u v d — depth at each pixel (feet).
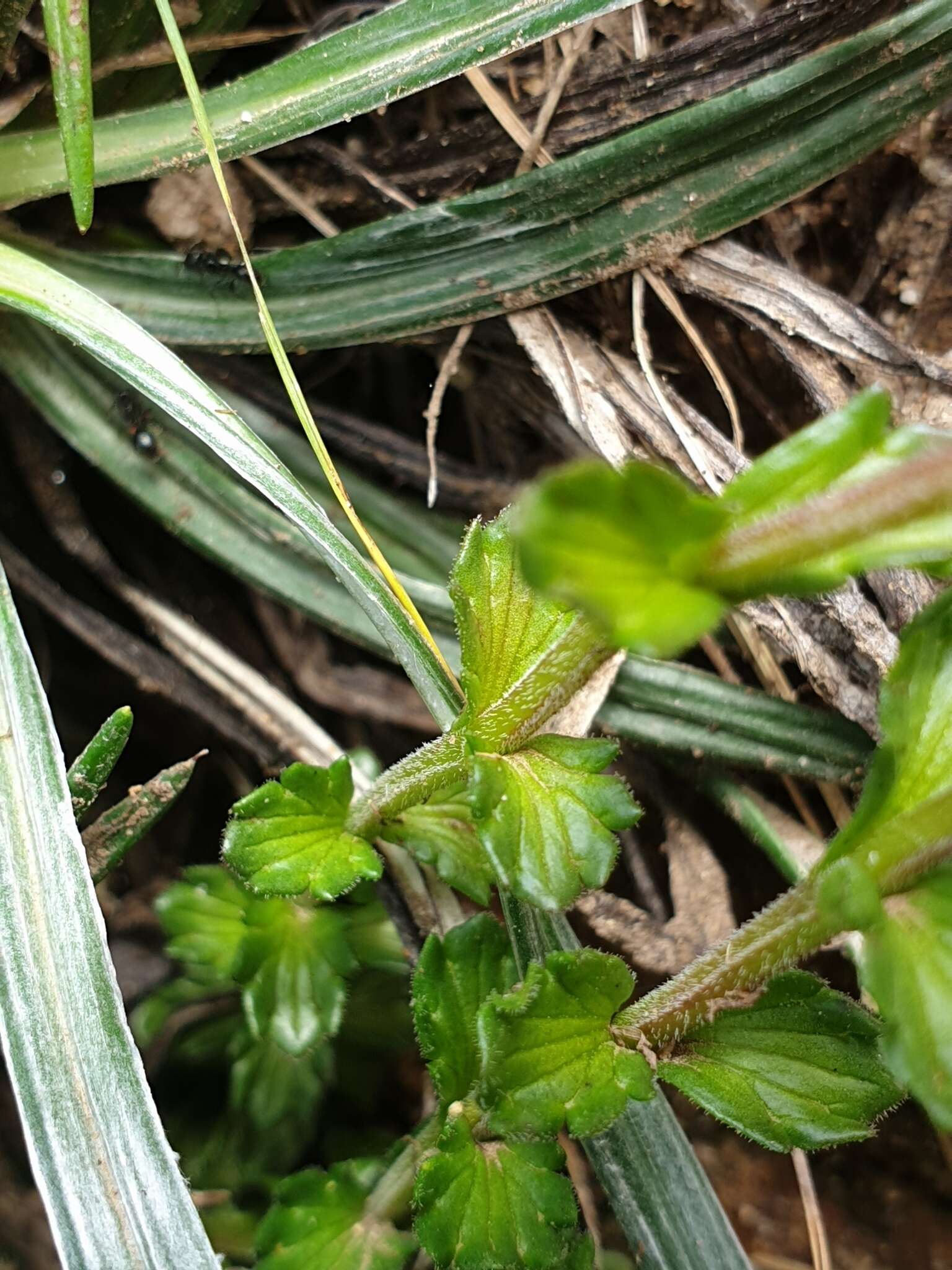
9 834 0.21
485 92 0.29
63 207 0.30
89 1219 0.18
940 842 0.16
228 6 0.29
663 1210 0.24
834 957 0.32
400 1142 0.24
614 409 0.28
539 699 0.20
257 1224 0.27
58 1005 0.20
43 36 0.27
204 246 0.30
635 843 0.30
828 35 0.27
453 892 0.27
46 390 0.29
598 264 0.28
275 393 0.31
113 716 0.23
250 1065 0.28
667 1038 0.19
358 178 0.30
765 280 0.28
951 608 0.17
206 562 0.32
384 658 0.29
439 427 0.34
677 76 0.28
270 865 0.22
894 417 0.27
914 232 0.30
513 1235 0.20
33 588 0.30
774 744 0.27
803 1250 0.32
